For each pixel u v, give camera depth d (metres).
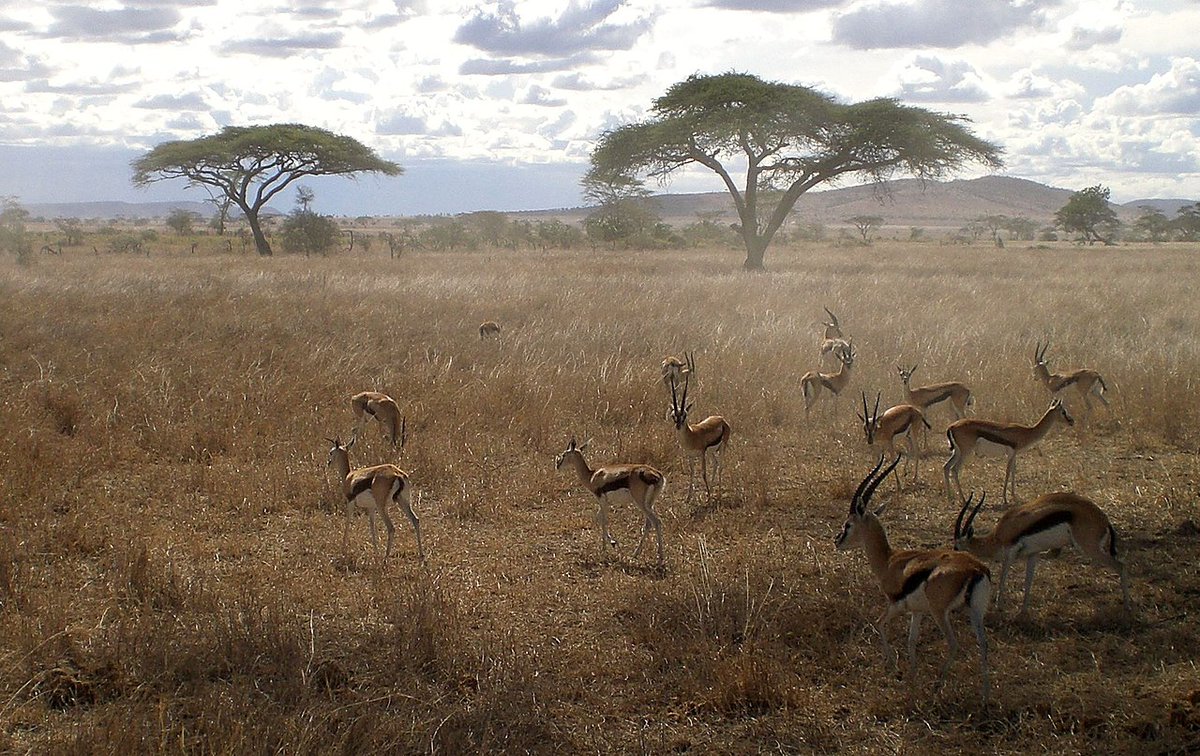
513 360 13.66
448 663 5.51
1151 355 13.66
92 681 5.25
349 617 6.25
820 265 36.44
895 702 5.23
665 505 8.91
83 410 10.54
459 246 55.09
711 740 4.93
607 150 37.66
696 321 17.67
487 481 9.27
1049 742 4.82
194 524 8.02
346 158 46.94
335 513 8.56
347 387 12.38
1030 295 22.56
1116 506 8.45
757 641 5.65
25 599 6.20
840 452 10.65
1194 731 4.82
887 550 5.75
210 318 16.06
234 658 5.46
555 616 6.41
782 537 7.90
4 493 8.10
